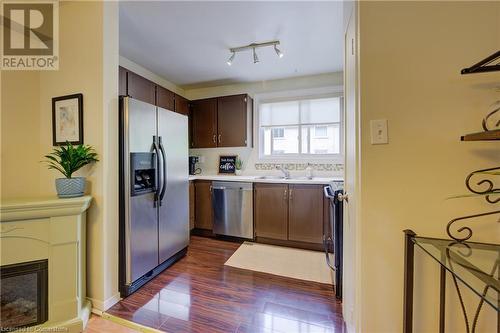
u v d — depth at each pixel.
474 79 0.93
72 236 1.51
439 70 0.96
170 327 1.49
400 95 0.99
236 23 2.10
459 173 0.95
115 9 1.78
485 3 0.92
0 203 1.36
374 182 1.03
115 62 1.78
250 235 3.02
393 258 1.02
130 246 1.83
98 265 1.68
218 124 3.58
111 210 1.73
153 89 2.91
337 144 3.33
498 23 0.91
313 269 2.28
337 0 1.80
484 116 0.92
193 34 2.29
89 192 1.71
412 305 0.97
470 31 0.93
